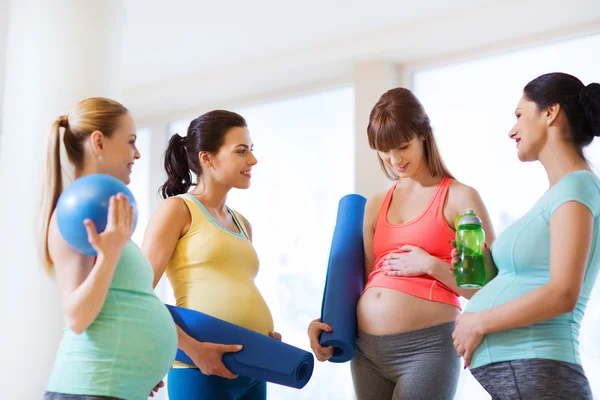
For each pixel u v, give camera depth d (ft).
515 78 15.21
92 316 6.03
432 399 7.80
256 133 18.43
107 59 12.69
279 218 17.60
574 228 6.42
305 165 17.52
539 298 6.38
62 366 6.24
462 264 7.23
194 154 9.07
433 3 14.79
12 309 11.75
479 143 15.39
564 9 13.98
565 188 6.61
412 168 8.48
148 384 6.46
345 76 17.28
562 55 14.75
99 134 6.75
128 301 6.44
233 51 17.12
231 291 8.40
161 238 8.34
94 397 6.09
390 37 15.84
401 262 8.21
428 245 8.23
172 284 8.66
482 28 14.93
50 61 12.34
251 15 15.43
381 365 8.19
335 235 9.04
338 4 14.90
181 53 17.22
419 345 7.95
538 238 6.72
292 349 8.14
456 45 15.66
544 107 7.04
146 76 18.52
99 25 12.65
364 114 16.35
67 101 12.29
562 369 6.42
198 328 8.01
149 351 6.41
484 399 14.07
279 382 8.04
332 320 8.39
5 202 12.15
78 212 5.97
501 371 6.61
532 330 6.54
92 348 6.19
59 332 11.91
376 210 8.87
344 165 16.99
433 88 16.22
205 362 7.91
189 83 18.52
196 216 8.55
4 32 12.49
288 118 18.03
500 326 6.57
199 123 9.08
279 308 17.13
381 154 8.57
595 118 6.85
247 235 9.47
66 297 6.16
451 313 8.07
